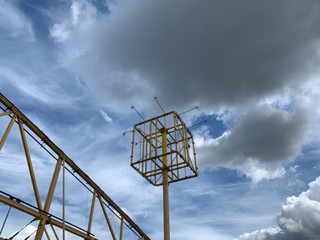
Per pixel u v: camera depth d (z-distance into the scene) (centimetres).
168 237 2369
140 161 2691
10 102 1630
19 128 1675
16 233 1482
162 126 2900
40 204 1603
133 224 2834
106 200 2416
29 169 1614
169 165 2667
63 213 1716
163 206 2534
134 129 2914
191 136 2966
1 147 1499
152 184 2727
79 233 1898
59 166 1905
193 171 2638
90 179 2195
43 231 1597
